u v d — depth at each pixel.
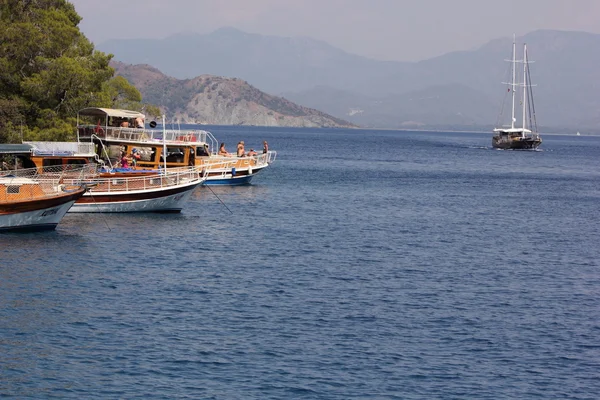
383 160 195.38
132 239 62.69
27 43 102.25
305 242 65.31
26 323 40.12
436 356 37.28
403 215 85.75
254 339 38.72
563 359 37.47
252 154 108.94
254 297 46.31
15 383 33.00
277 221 76.44
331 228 73.56
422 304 46.16
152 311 42.78
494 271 56.50
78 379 33.50
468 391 33.50
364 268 55.66
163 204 75.69
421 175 147.38
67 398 31.77
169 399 31.80
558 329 42.03
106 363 35.22
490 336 40.47
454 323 42.50
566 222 85.44
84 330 39.31
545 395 33.38
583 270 58.03
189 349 37.09
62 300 44.34
